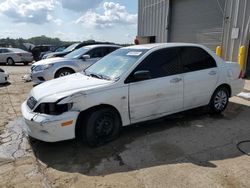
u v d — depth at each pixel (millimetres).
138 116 4543
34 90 4520
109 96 4164
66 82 4547
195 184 3139
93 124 4090
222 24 11695
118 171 3484
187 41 14242
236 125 5188
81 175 3408
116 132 4379
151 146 4223
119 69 4590
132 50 5059
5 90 9047
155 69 4691
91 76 4836
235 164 3613
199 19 13180
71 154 3992
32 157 3920
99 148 4176
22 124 5344
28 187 3152
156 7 16531
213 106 5641
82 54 9602
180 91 4949
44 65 9078
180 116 5727
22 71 15969
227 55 11539
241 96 7535
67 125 3879
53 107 3883
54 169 3574
